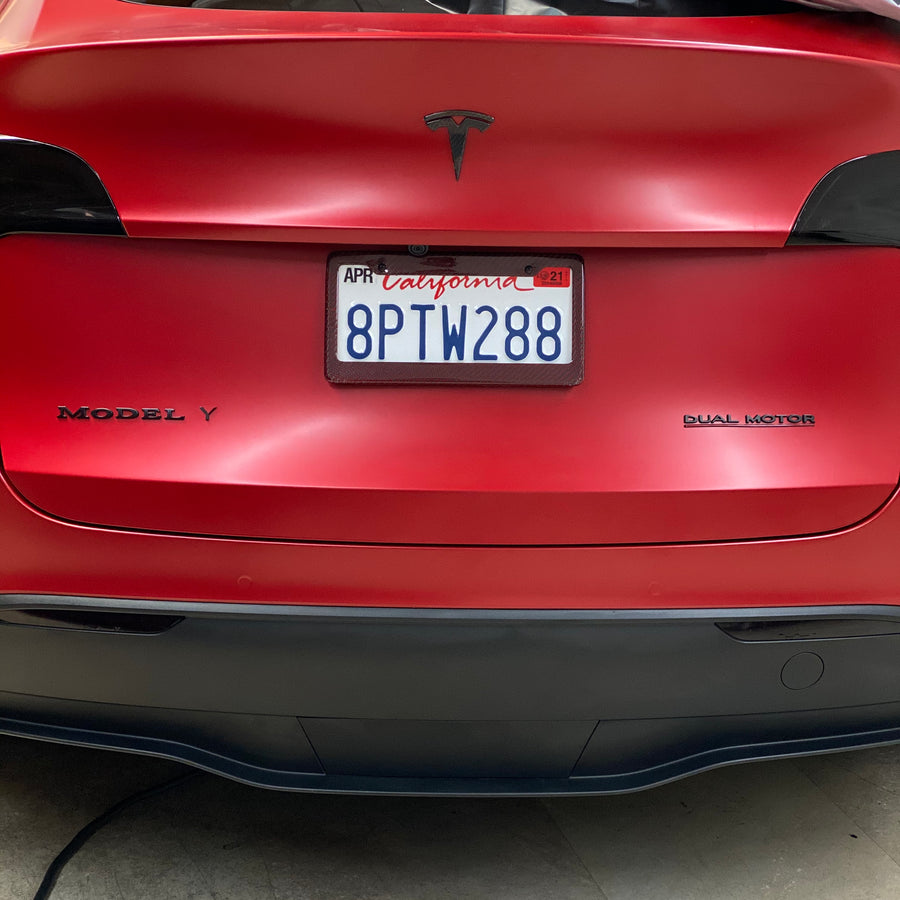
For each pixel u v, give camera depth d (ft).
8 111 4.67
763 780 6.97
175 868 5.80
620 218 4.66
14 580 5.04
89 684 5.20
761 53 4.49
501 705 5.06
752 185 4.73
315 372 4.85
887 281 4.93
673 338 4.88
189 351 4.84
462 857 6.00
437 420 4.87
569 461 4.86
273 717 5.16
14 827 6.15
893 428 5.00
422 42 4.40
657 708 5.15
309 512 4.84
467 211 4.62
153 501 4.87
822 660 5.22
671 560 4.92
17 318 4.85
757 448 4.93
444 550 4.86
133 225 4.69
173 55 4.47
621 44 4.41
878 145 4.76
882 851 6.15
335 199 4.62
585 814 6.51
